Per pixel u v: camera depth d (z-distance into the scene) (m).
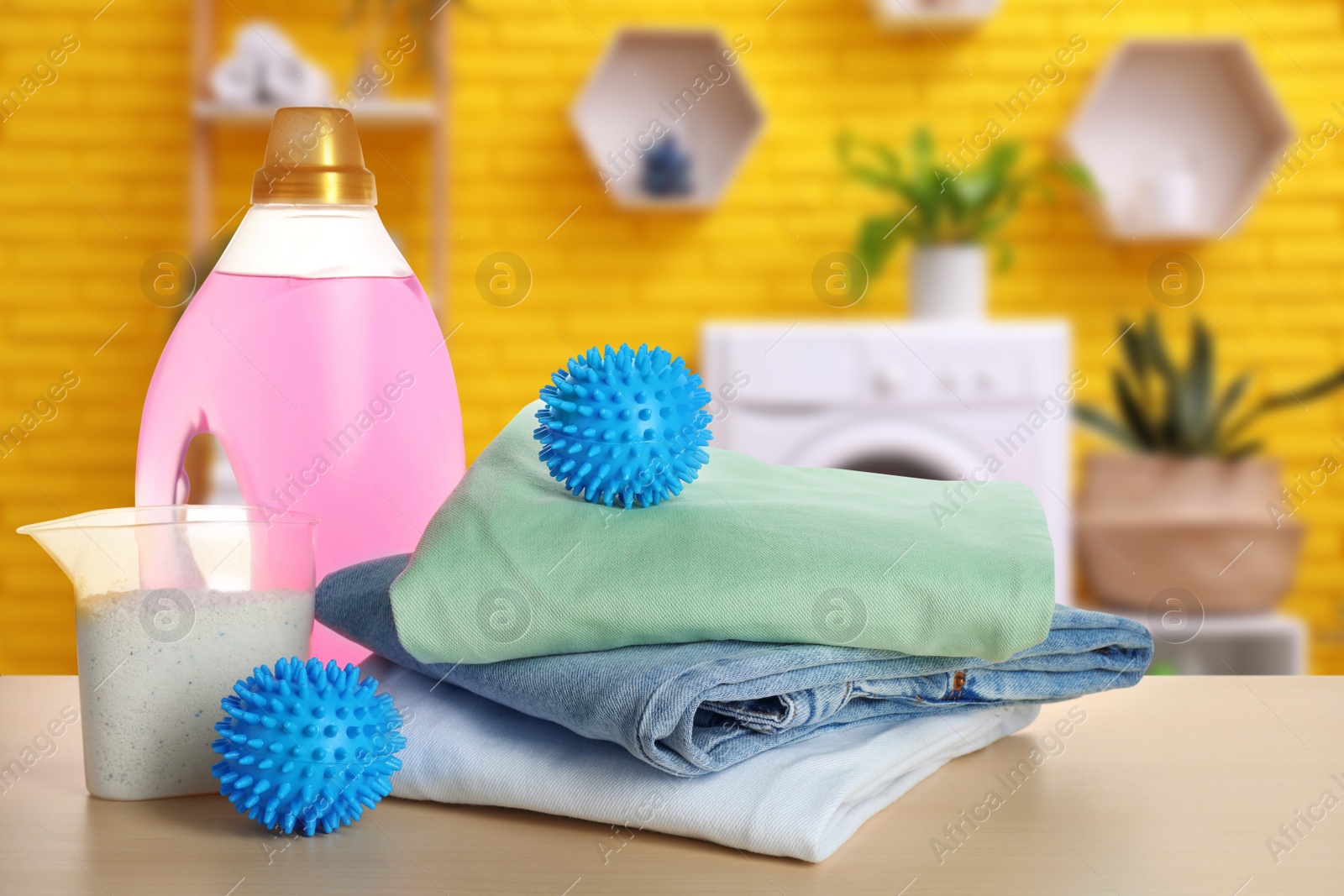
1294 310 2.73
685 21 2.71
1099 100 2.70
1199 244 2.73
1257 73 2.64
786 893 0.35
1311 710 0.57
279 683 0.38
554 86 2.71
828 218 2.73
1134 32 2.71
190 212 2.53
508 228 2.71
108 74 2.65
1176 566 2.28
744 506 0.45
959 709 0.49
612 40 2.67
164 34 2.66
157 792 0.43
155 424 0.53
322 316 0.52
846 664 0.43
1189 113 2.71
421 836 0.40
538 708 0.42
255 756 0.37
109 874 0.36
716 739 0.40
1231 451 2.35
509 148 2.71
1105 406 2.71
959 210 2.45
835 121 2.72
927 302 2.43
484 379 2.71
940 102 2.72
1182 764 0.48
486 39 2.70
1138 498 2.31
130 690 0.43
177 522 0.44
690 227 2.73
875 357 2.15
